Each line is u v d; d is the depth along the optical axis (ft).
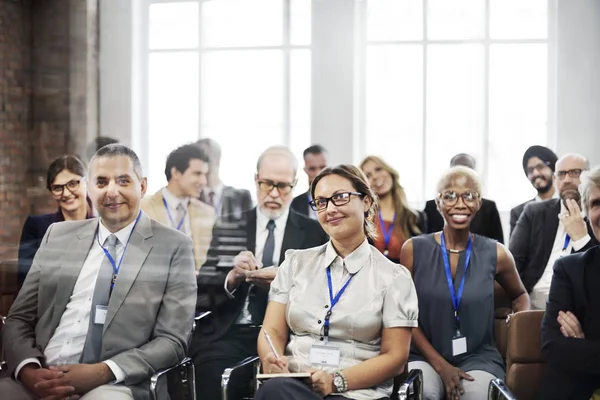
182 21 12.89
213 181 12.61
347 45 12.23
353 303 9.57
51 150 13.73
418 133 12.10
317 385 9.05
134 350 10.83
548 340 9.61
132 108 13.33
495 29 11.82
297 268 9.98
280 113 12.50
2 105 14.56
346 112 12.23
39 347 11.42
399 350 9.30
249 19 12.54
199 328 11.80
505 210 11.62
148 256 11.43
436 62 12.02
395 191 11.89
